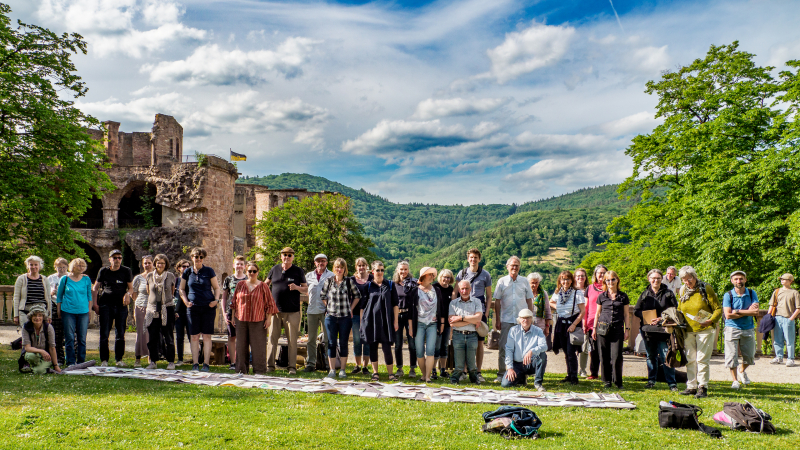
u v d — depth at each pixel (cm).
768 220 2088
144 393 732
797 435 613
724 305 938
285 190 6306
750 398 813
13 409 623
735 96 2453
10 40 2192
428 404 720
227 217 4125
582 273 1012
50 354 903
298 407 680
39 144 2239
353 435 568
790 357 1147
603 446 557
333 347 948
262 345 958
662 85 2833
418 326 936
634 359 1187
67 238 2273
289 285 991
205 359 966
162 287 982
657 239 2681
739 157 2367
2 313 1487
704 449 558
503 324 1001
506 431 593
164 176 3931
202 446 520
